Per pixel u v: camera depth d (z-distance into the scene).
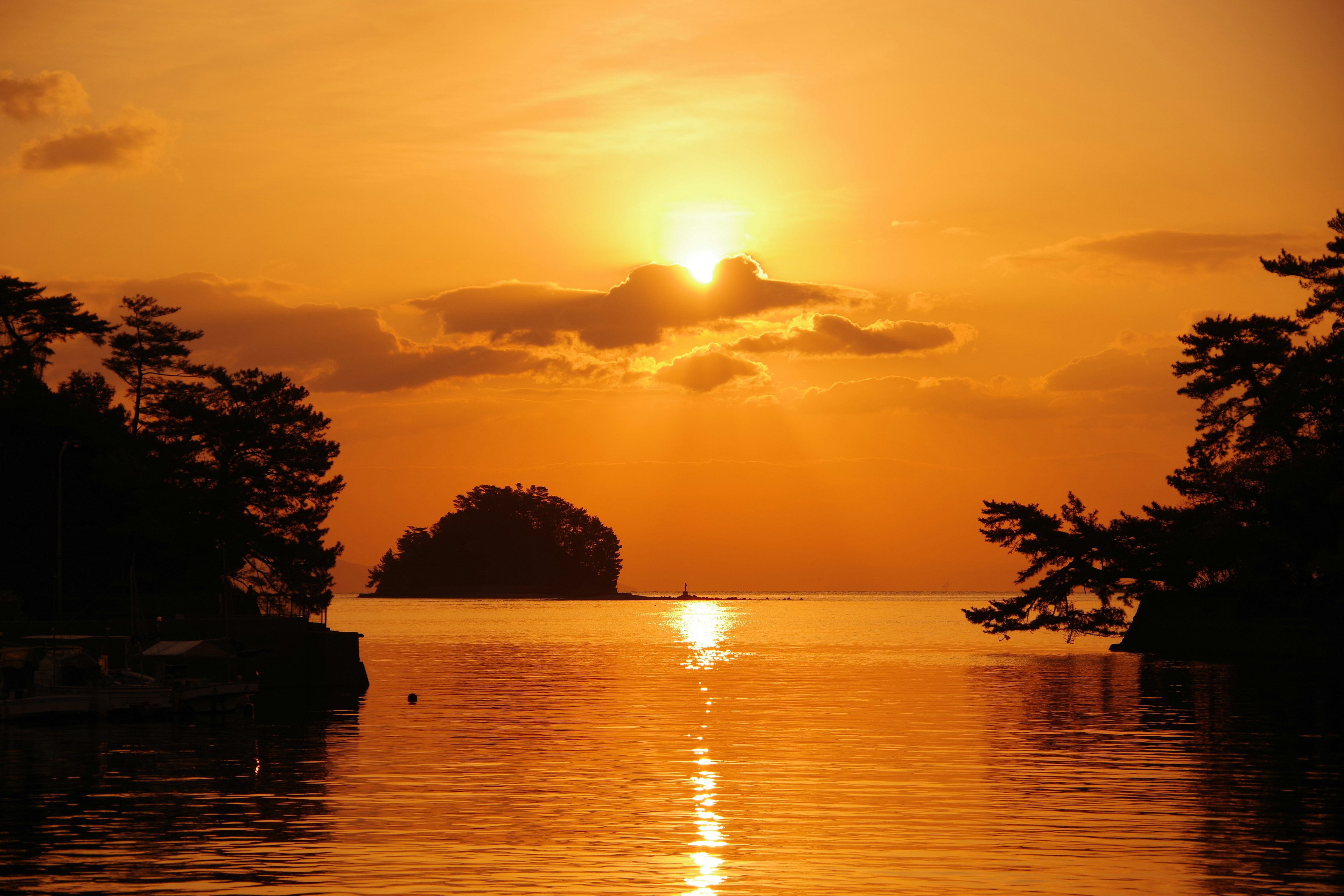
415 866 26.08
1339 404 85.69
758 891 24.17
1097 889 24.19
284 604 88.62
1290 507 86.00
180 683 57.59
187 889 24.16
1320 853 27.02
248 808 32.25
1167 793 34.22
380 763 40.53
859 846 27.83
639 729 50.53
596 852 27.27
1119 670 86.12
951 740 46.28
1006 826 29.83
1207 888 24.30
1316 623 89.44
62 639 64.38
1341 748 43.25
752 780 36.84
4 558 79.50
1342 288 85.31
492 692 70.94
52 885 24.47
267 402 91.75
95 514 81.56
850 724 51.66
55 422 81.56
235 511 86.56
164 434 90.94
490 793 34.56
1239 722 51.66
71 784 36.19
